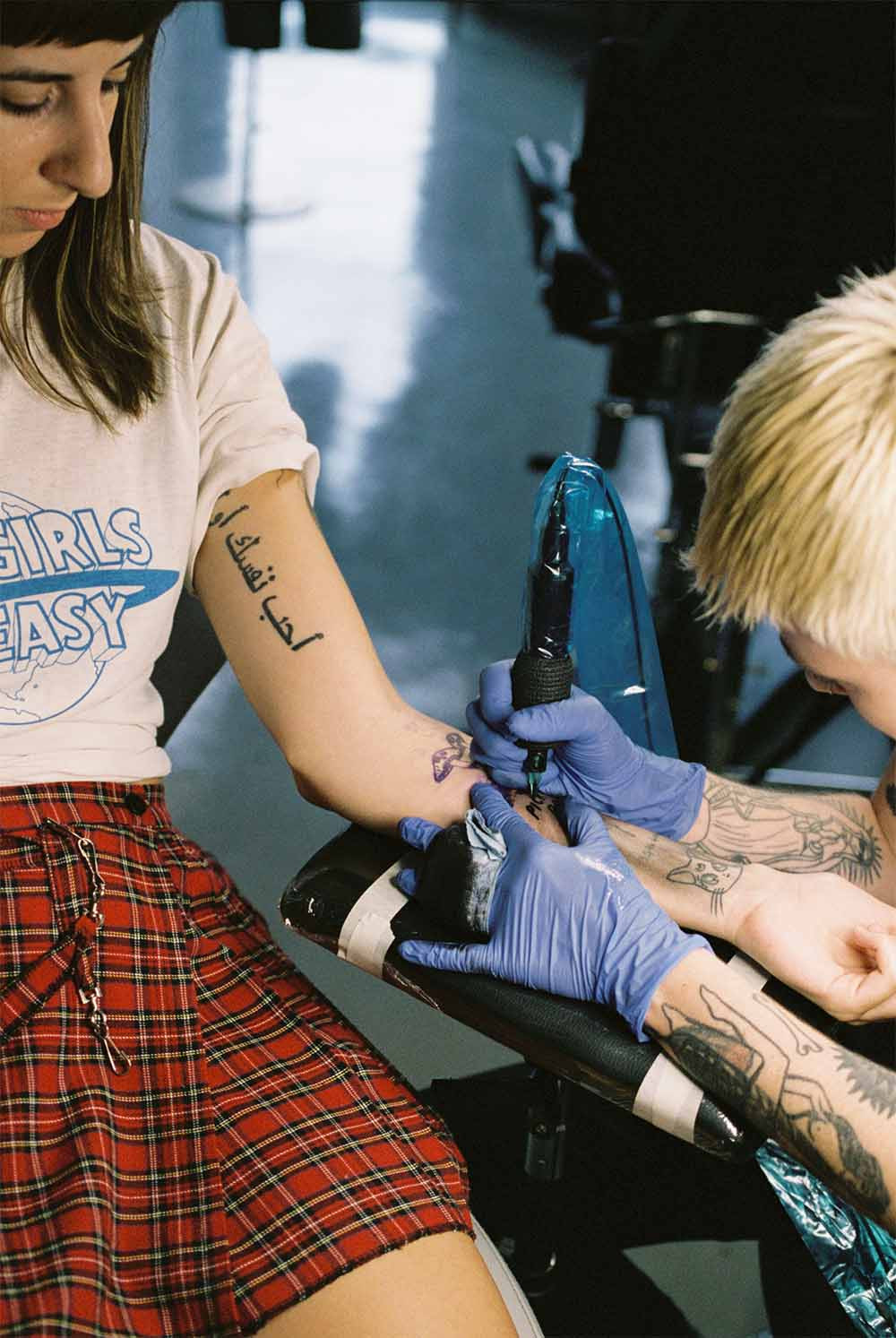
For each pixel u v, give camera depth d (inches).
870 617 38.8
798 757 109.6
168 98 253.0
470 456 154.3
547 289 137.6
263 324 178.4
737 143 111.3
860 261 114.5
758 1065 42.1
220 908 52.4
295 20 312.2
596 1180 67.1
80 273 47.0
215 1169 44.9
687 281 117.3
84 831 48.7
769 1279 60.8
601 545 50.1
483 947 45.5
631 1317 62.0
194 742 106.3
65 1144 43.7
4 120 40.1
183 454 50.2
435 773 51.9
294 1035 49.1
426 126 259.9
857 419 37.6
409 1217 44.3
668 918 45.2
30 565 47.9
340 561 131.5
